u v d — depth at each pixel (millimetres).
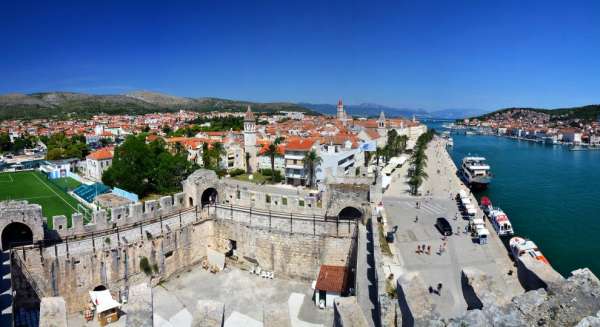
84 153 188375
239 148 152000
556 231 92875
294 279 58375
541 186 146000
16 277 43656
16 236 48500
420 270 58188
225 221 62688
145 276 54344
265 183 130125
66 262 47312
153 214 57031
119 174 106562
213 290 54438
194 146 158625
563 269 73500
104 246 50375
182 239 59344
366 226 55531
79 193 107875
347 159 132250
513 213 108188
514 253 67125
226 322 46781
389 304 25453
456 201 106438
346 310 17766
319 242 56969
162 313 48531
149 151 113375
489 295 14906
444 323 15289
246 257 61312
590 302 13164
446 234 76125
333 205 58250
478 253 66500
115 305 46281
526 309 13453
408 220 87062
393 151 192750
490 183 151375
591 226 96562
